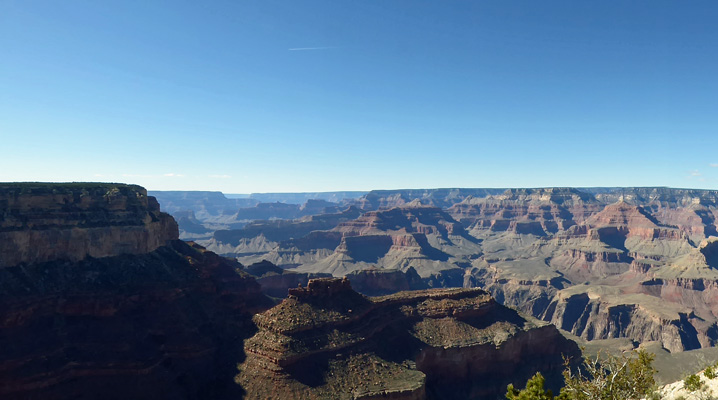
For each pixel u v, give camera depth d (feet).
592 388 127.03
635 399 124.67
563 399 124.98
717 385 128.36
